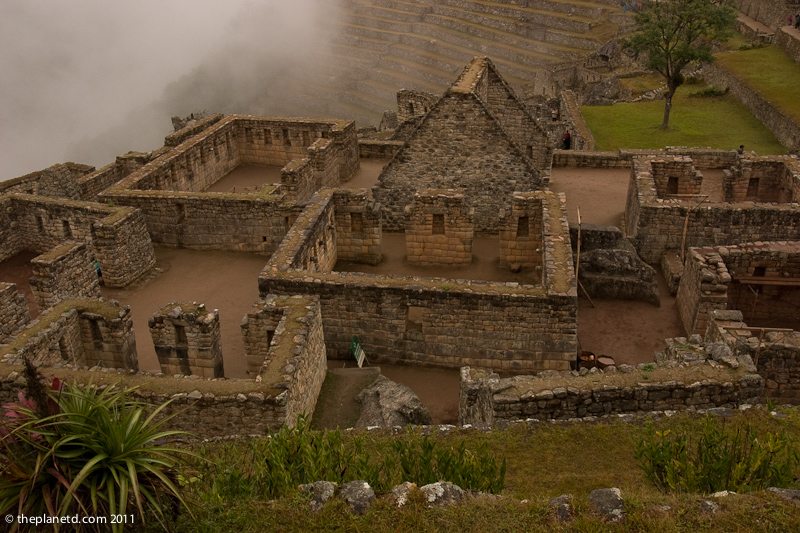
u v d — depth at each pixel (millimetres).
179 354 20125
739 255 22797
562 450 13836
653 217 26031
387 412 17844
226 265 29297
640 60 76000
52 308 19797
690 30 53344
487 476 10875
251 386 16109
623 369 15898
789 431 13516
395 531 9156
